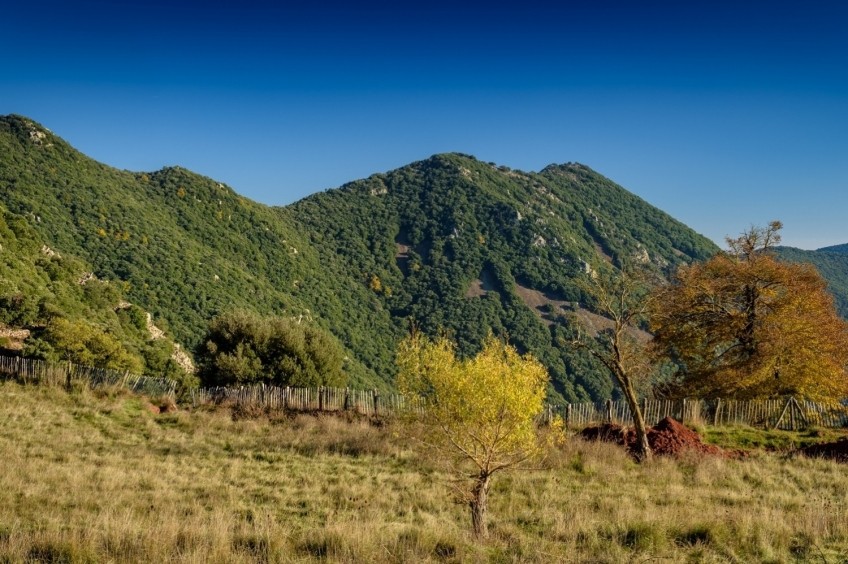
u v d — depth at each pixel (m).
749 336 31.52
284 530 10.39
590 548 9.85
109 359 42.84
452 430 12.22
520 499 15.10
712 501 14.70
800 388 28.94
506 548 9.76
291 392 29.09
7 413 21.83
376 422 26.64
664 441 21.42
